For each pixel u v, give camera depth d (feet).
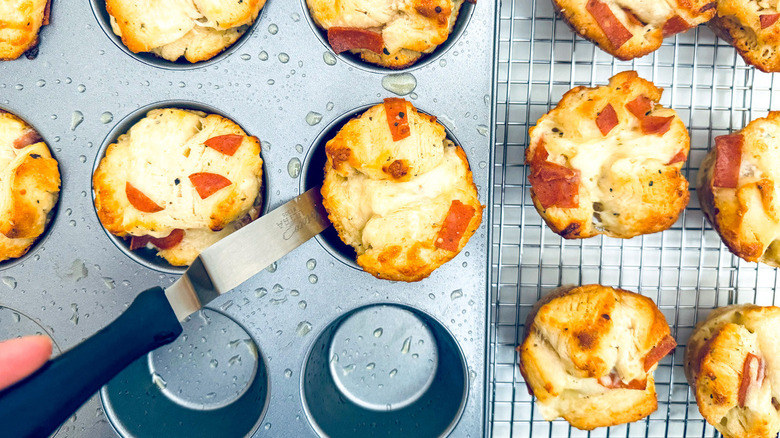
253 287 1.09
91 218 1.09
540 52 1.16
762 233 1.09
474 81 1.09
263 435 1.11
